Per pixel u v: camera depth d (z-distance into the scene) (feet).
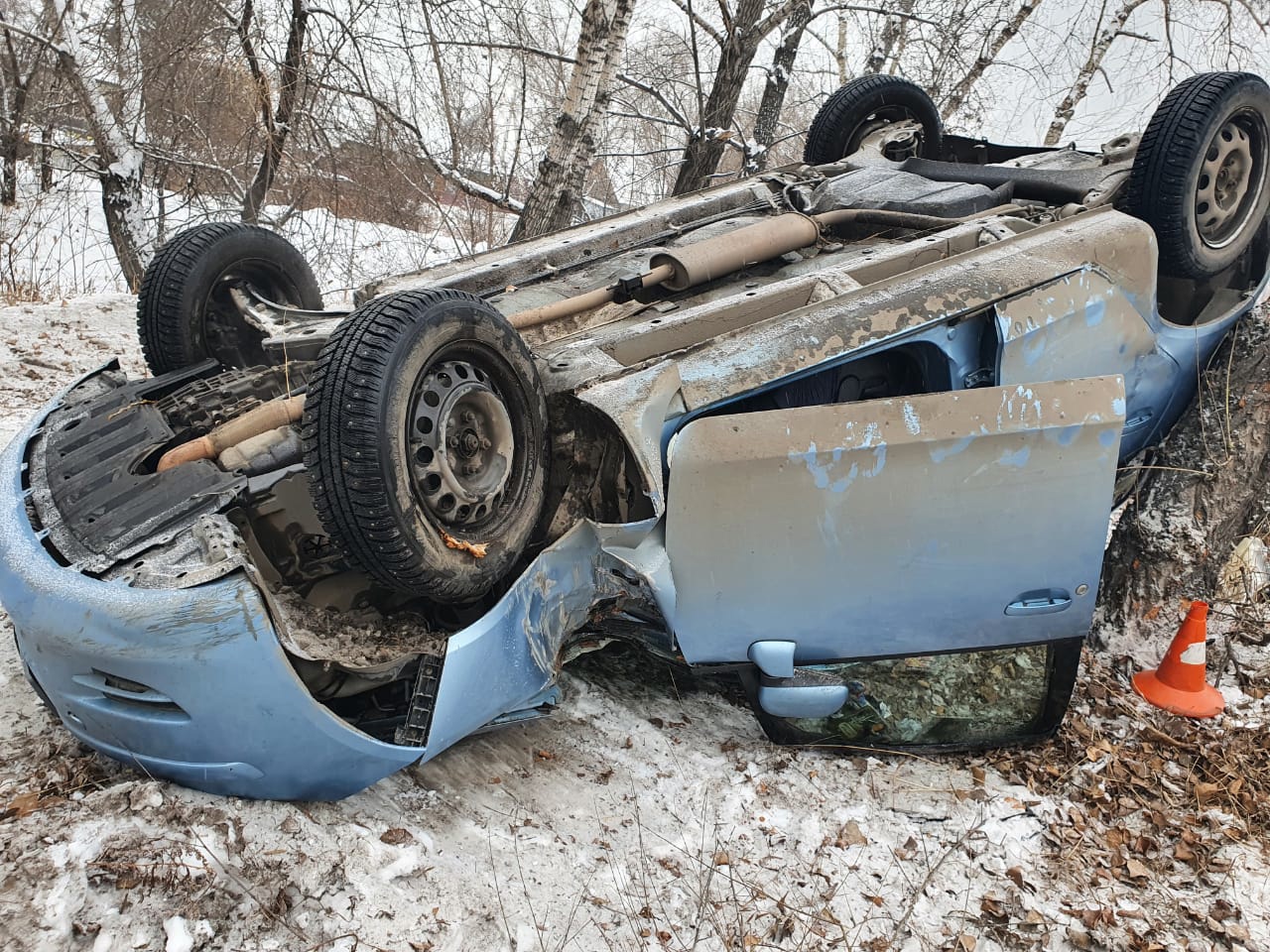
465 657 9.04
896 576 10.18
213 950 7.53
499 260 13.89
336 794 8.99
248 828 8.44
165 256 13.17
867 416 9.75
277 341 11.75
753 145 31.86
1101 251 11.93
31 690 10.34
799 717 10.61
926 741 11.38
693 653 10.18
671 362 9.92
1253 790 11.12
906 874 9.60
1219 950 9.02
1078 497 10.21
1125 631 13.97
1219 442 13.87
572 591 9.90
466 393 8.95
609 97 23.40
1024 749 11.57
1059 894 9.53
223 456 9.67
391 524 8.23
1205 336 13.82
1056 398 10.02
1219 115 12.63
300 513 9.63
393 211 31.45
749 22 31.78
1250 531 14.28
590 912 8.62
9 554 8.91
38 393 19.69
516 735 10.81
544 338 11.73
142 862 7.84
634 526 9.35
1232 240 13.56
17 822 8.10
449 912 8.30
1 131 32.37
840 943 8.69
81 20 29.48
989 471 9.98
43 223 32.68
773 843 9.78
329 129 28.99
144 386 11.97
